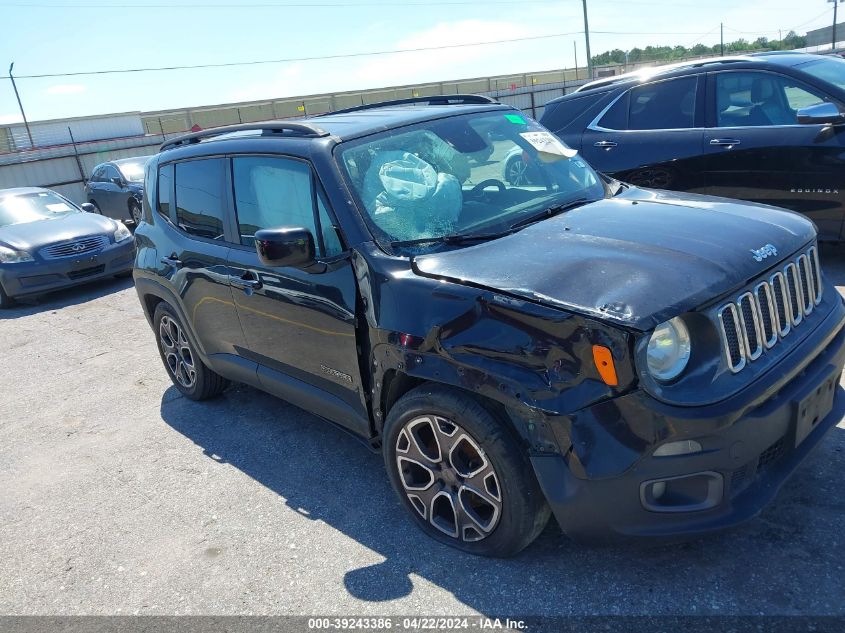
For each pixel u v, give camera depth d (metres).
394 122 3.66
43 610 3.06
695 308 2.34
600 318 2.29
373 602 2.79
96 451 4.63
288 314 3.52
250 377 4.14
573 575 2.76
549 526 3.07
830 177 5.45
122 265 10.08
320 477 3.85
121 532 3.59
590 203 3.47
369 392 3.22
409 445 3.03
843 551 2.68
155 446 4.56
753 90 5.93
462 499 2.88
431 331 2.70
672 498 2.42
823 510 2.91
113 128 45.94
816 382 2.64
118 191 14.44
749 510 2.44
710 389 2.35
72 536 3.63
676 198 3.46
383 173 3.35
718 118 6.07
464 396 2.68
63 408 5.53
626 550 2.85
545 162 3.83
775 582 2.58
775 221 2.99
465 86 49.94
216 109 47.81
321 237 3.31
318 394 3.59
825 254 6.30
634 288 2.38
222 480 3.98
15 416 5.51
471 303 2.60
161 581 3.14
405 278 2.86
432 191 3.33
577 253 2.70
